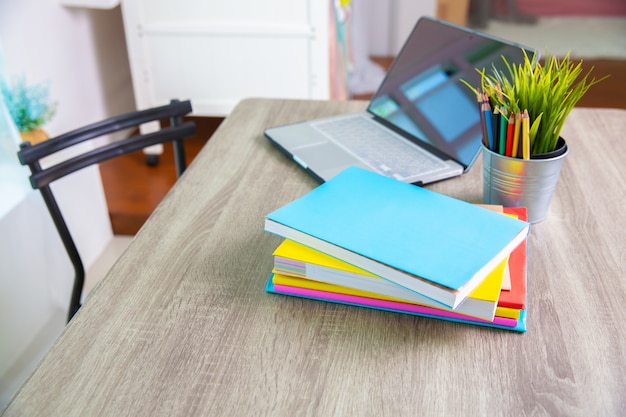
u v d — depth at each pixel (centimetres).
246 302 74
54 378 64
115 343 69
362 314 73
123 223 218
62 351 67
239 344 68
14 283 146
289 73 226
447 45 113
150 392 62
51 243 165
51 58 211
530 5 467
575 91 80
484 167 90
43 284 160
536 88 80
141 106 237
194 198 96
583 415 59
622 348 67
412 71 118
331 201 81
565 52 373
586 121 120
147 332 70
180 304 74
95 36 242
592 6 469
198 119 285
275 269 74
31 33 198
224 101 234
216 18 218
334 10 230
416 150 106
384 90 122
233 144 113
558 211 92
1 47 166
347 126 116
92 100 242
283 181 100
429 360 66
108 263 202
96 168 199
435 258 69
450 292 64
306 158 104
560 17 445
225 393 62
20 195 149
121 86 268
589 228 88
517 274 73
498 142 86
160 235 87
